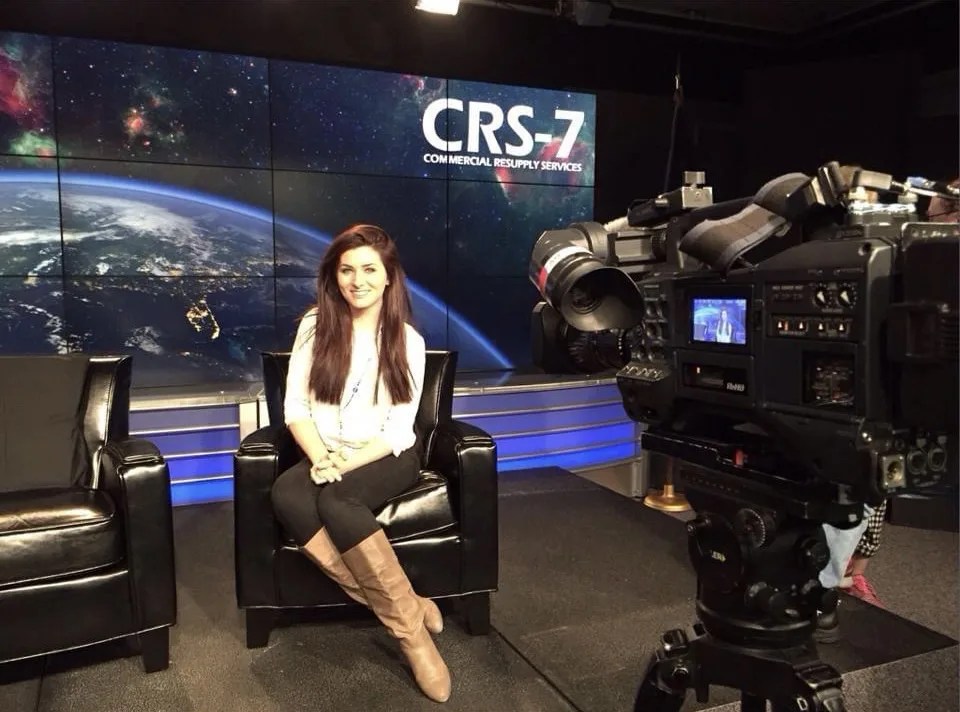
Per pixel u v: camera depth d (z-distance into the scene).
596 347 1.45
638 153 4.82
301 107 4.02
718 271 1.16
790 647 1.24
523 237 4.61
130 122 3.73
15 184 3.58
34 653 1.90
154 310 3.88
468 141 4.39
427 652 1.93
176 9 3.78
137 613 2.00
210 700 1.91
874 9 4.28
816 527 1.21
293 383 2.21
